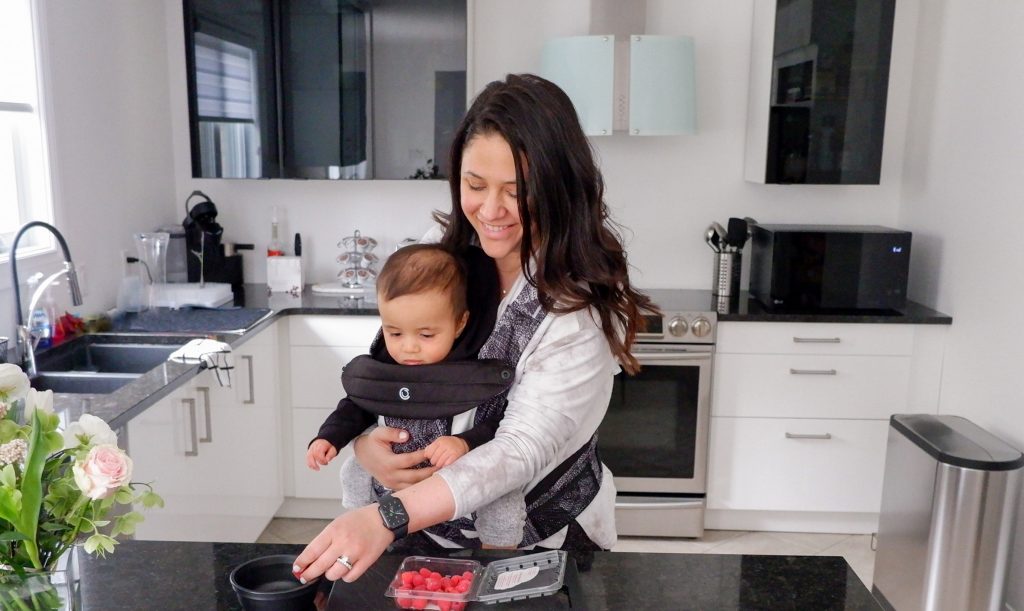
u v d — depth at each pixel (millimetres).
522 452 1196
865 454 3400
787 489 3436
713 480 3441
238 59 3311
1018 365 2820
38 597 906
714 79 3689
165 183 3699
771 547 3391
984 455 2598
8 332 2549
